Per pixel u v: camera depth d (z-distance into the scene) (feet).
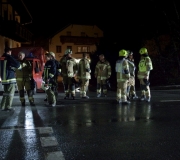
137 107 33.27
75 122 25.18
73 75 40.57
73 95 40.57
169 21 75.97
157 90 58.65
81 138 20.22
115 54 84.84
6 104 30.22
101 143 19.07
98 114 28.84
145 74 37.76
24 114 28.73
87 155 16.81
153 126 23.72
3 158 16.34
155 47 79.20
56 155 16.80
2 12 84.69
